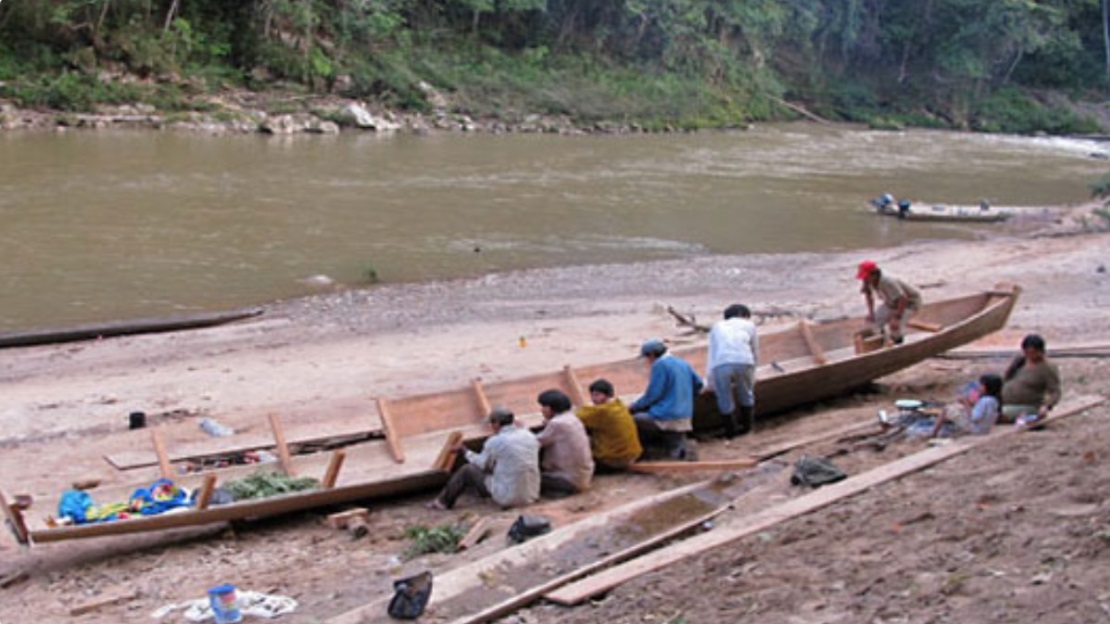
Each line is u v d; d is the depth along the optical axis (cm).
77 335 1574
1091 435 867
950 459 851
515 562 727
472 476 921
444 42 5612
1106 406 1013
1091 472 729
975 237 2766
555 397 960
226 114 4269
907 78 7525
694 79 6262
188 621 703
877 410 1169
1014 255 2411
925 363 1398
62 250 2100
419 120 4806
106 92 4181
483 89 5247
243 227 2397
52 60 4241
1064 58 7862
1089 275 2141
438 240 2406
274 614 700
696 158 4256
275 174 3131
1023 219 3069
